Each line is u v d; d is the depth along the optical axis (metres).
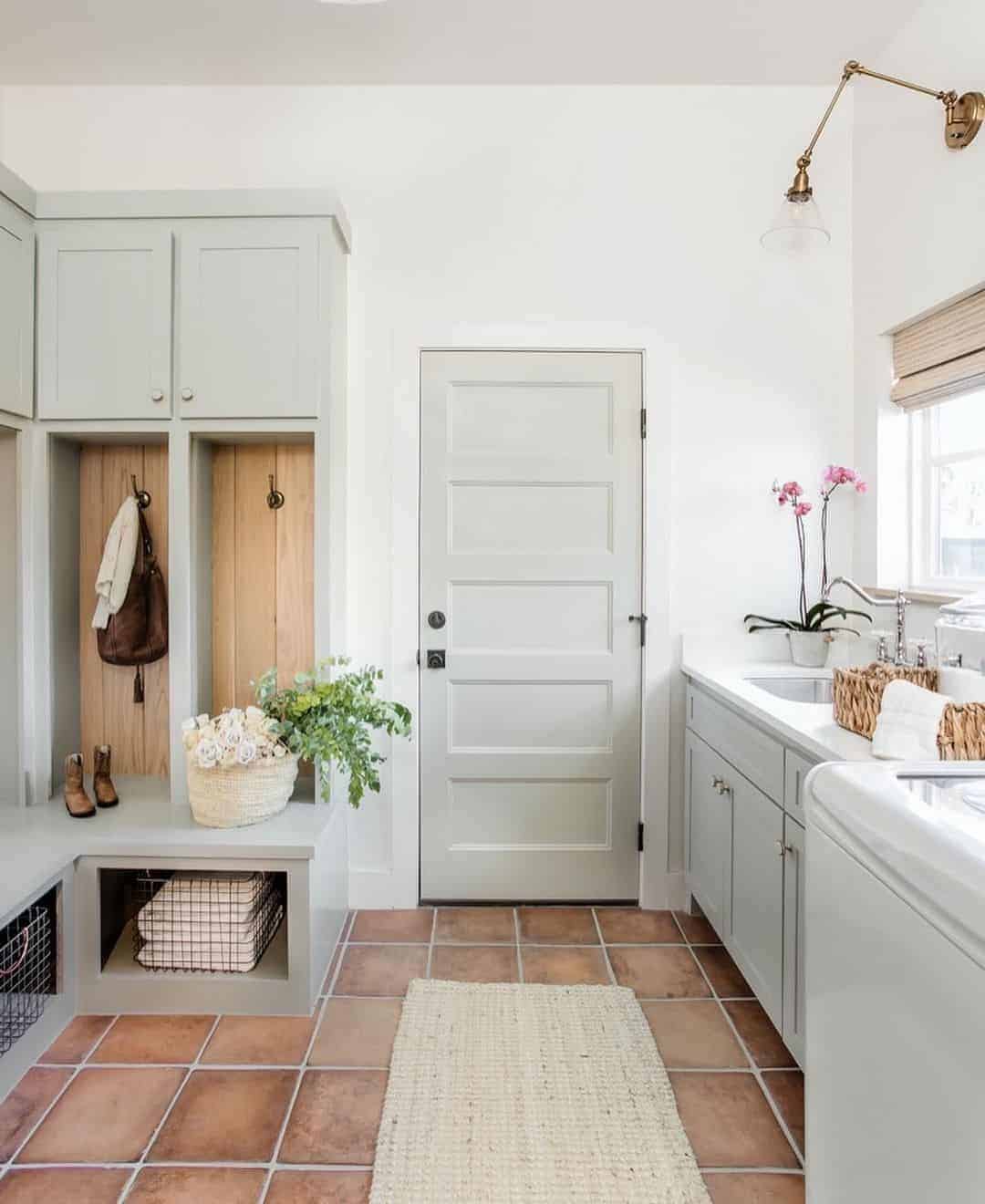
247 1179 1.43
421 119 2.54
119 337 2.25
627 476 2.57
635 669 2.59
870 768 0.97
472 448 2.56
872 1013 0.79
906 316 2.26
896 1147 0.73
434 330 2.52
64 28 2.27
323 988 2.08
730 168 2.54
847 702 1.57
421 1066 1.74
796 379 2.56
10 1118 1.58
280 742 2.20
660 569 2.55
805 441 2.57
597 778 2.60
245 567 2.58
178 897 2.03
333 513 2.32
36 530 2.32
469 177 2.54
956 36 2.03
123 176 2.55
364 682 2.31
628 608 2.58
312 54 2.39
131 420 2.28
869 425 2.47
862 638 2.51
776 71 2.48
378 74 2.49
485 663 2.58
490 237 2.54
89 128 2.55
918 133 2.19
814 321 2.56
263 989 1.97
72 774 2.21
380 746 2.55
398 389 2.52
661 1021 1.93
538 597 2.58
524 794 2.61
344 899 2.45
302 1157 1.48
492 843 2.61
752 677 2.32
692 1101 1.64
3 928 1.66
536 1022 1.91
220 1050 1.82
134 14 2.20
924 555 2.39
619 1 2.16
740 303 2.56
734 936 2.02
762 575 2.58
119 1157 1.48
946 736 1.31
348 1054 1.80
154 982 1.97
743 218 2.55
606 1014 1.94
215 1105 1.62
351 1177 1.44
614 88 2.55
